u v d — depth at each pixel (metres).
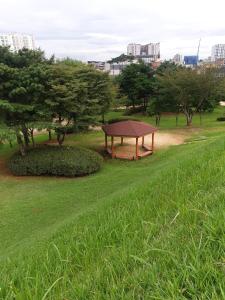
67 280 1.91
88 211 7.97
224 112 42.47
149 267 1.73
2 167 18.97
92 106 18.81
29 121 17.59
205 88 30.77
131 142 25.72
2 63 17.08
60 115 18.27
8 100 17.20
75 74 18.25
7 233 10.23
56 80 17.02
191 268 1.54
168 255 1.79
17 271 2.24
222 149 6.18
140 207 3.39
